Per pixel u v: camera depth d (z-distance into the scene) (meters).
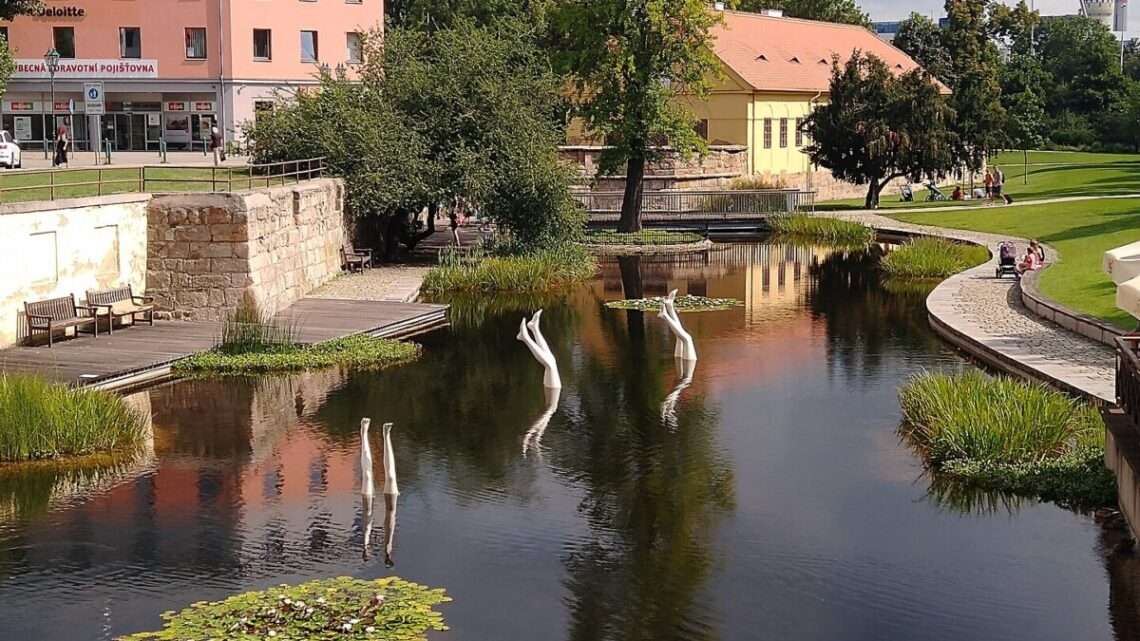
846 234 52.62
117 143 62.28
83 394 19.94
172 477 18.12
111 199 27.86
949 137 62.22
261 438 20.20
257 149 40.59
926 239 46.56
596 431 20.92
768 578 14.55
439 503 17.14
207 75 61.53
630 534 16.00
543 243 41.75
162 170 41.16
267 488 17.67
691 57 51.09
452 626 13.12
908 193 68.00
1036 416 19.03
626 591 14.16
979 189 67.00
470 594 13.99
